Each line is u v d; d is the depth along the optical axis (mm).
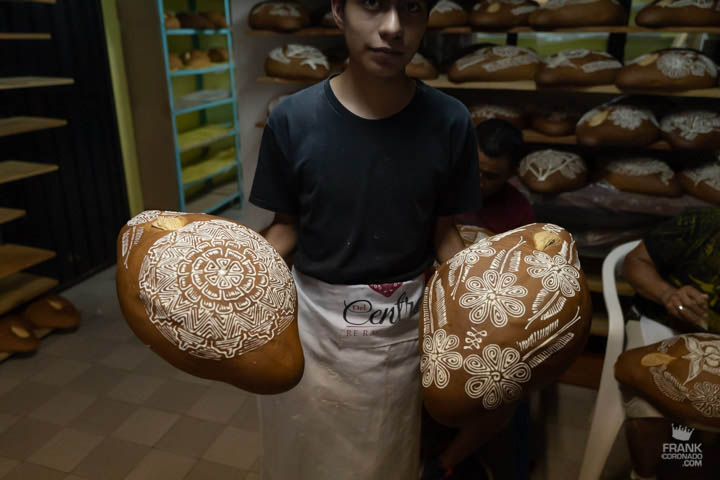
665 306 1544
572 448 2033
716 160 2188
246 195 3119
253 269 708
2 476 1883
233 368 685
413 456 1212
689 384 1292
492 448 1768
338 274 1016
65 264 3283
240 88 2941
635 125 2135
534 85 2256
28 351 2596
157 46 3561
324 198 957
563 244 783
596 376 2432
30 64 2877
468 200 1037
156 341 691
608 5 2096
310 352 1086
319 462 1159
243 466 1937
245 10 2805
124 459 1966
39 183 3039
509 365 684
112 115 3453
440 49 2760
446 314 735
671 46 2430
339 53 2742
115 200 3592
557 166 2229
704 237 1483
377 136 907
